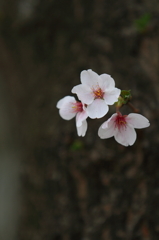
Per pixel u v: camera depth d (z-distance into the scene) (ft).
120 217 2.17
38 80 2.53
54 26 2.48
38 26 2.54
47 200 2.33
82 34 2.39
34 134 2.47
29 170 2.44
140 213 2.14
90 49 2.36
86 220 2.22
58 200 2.28
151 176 2.15
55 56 2.46
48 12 2.48
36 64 2.57
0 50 2.80
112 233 2.17
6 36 2.74
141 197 2.15
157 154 2.15
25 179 2.46
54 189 2.31
